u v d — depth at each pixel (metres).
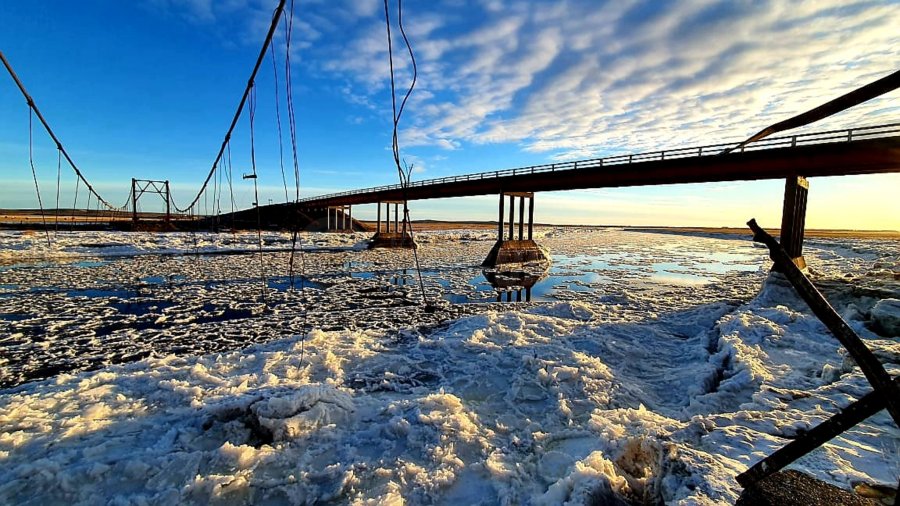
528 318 11.26
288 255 34.53
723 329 9.62
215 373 7.42
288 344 9.32
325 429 4.99
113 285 19.09
